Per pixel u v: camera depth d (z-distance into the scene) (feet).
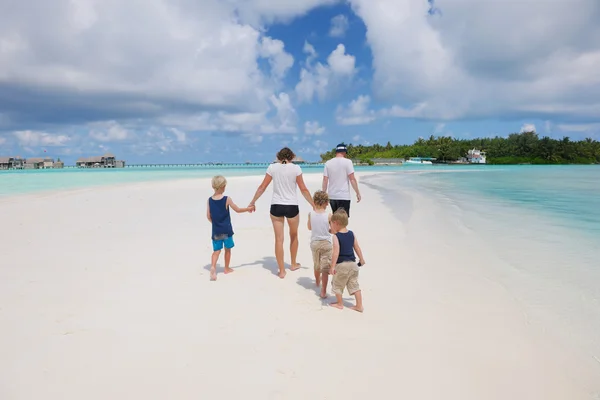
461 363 10.27
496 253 21.80
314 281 17.33
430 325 12.59
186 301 14.39
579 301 14.64
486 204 44.57
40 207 42.68
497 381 9.52
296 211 18.38
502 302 14.57
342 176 22.43
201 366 9.88
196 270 18.60
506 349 11.11
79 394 8.73
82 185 83.35
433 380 9.46
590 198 51.19
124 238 26.00
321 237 15.38
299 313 13.42
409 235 26.96
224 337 11.46
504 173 158.81
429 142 517.14
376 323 12.69
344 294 15.62
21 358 10.22
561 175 133.49
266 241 25.75
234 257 21.49
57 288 15.74
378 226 30.45
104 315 13.01
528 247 23.22
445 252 22.16
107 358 10.24
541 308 13.99
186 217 35.50
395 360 10.32
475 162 472.03
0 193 62.03
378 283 16.85
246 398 8.62
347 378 9.43
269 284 16.66
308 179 101.45
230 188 68.59
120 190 67.72
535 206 42.65
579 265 19.33
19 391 8.82
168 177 127.65
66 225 31.07
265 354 10.48
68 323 12.35
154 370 9.70
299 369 9.78
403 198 52.85
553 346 11.33
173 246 23.65
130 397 8.64
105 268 18.74
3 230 28.78
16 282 16.46
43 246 23.45
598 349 11.20
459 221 32.50
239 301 14.48
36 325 12.19
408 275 17.94
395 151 521.24
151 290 15.60
